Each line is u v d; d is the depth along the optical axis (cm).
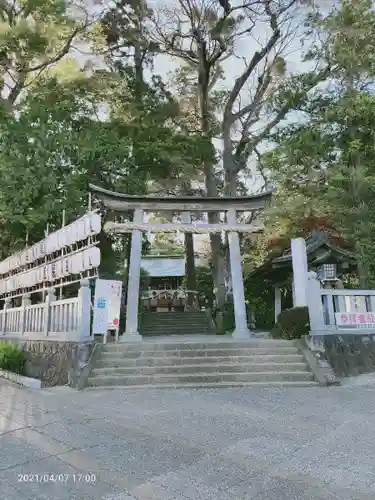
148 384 807
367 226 1341
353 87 1582
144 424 524
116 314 982
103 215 1365
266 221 1680
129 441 456
